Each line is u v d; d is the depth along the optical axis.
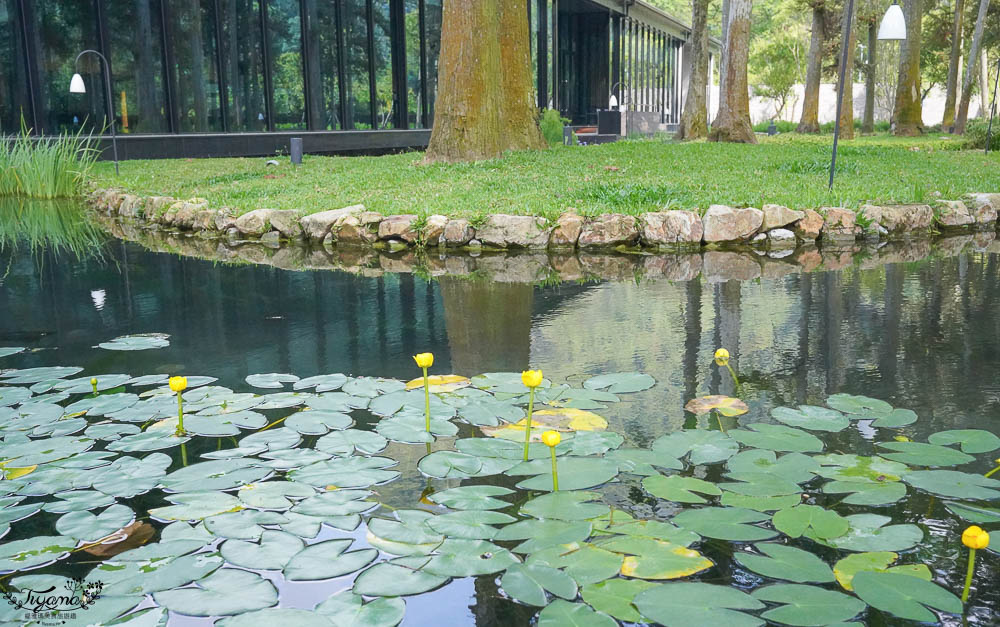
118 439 2.58
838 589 1.66
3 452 2.46
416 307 4.76
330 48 20.53
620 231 7.15
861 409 2.79
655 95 42.97
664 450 2.44
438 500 2.12
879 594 1.62
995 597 1.66
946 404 2.90
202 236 8.32
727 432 2.61
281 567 1.76
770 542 1.86
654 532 1.90
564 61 34.06
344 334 4.12
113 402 2.95
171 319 4.50
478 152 12.77
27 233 8.63
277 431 2.61
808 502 2.10
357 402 2.93
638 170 11.40
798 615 1.55
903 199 8.07
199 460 2.40
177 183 11.27
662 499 2.13
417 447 2.53
